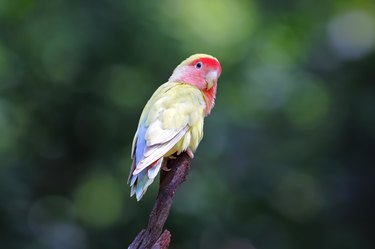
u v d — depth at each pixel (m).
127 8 17.72
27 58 18.08
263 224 19.03
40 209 18.08
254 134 19.02
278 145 19.62
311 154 19.84
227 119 18.39
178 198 17.55
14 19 18.30
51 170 18.52
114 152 18.12
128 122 17.94
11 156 16.94
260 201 18.73
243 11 19.92
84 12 17.59
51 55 17.86
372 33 22.34
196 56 9.89
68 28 17.45
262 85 19.86
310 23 21.97
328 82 20.92
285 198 19.41
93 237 18.16
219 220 18.03
